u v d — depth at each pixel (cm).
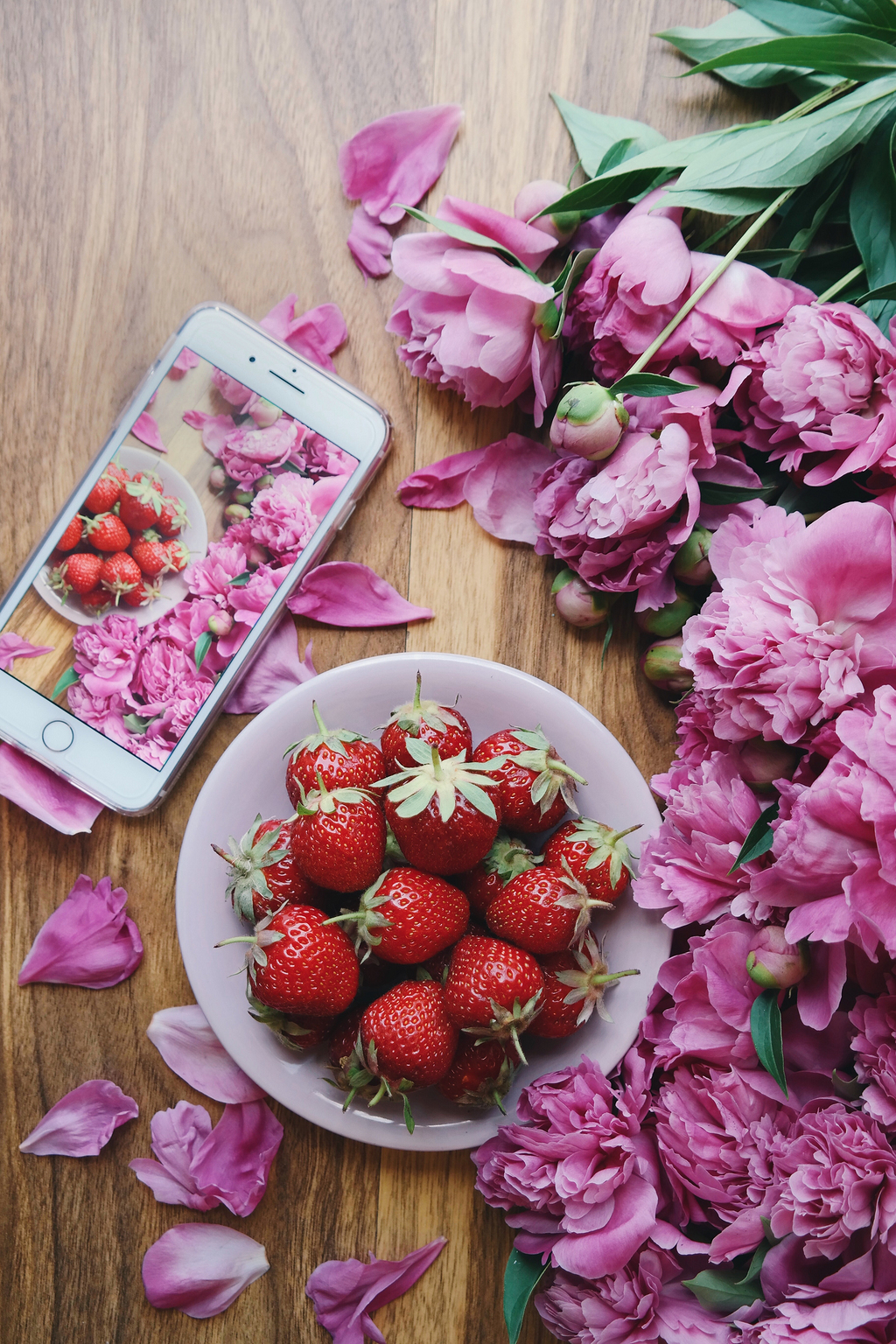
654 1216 45
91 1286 50
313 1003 44
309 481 49
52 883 50
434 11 50
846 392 42
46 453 51
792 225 47
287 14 50
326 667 50
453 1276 50
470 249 46
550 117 50
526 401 49
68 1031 50
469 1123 47
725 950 44
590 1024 47
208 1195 50
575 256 45
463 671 48
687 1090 45
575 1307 46
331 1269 49
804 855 40
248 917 46
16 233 50
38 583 50
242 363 49
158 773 49
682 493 44
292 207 50
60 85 50
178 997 50
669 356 45
